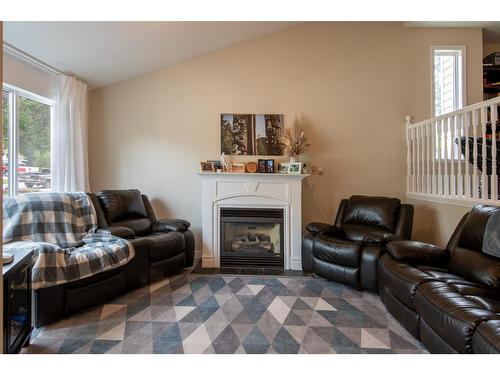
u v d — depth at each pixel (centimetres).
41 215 279
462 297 172
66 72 355
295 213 379
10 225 258
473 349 144
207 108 412
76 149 363
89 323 226
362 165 411
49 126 355
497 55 421
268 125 409
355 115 411
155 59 384
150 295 281
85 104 387
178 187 415
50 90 341
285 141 397
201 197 411
